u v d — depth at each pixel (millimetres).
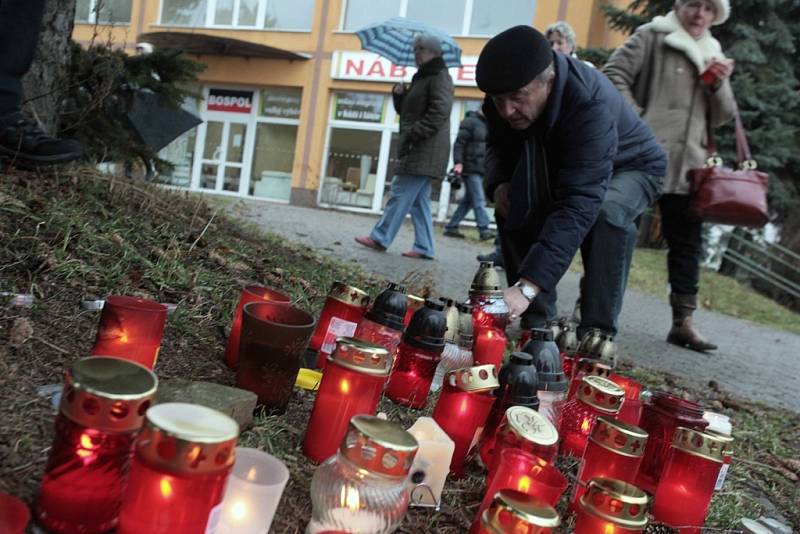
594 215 2402
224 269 2668
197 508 840
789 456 2611
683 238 4730
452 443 1356
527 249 3232
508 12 15062
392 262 5508
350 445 1054
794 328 8453
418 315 1819
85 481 909
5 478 1028
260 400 1513
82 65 3516
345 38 16281
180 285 2262
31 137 2623
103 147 3699
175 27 17609
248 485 1008
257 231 4172
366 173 16438
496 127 3076
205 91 17547
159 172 4230
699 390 3541
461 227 13492
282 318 1624
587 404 1748
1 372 1358
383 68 15875
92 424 892
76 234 2258
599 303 3055
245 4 17219
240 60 16953
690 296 4855
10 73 2584
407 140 5758
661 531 1567
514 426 1342
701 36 4270
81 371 918
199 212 3547
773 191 12023
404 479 1070
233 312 2201
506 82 2314
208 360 1790
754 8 11438
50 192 2590
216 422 870
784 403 3805
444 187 14898
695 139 4273
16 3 2520
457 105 15312
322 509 1065
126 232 2492
